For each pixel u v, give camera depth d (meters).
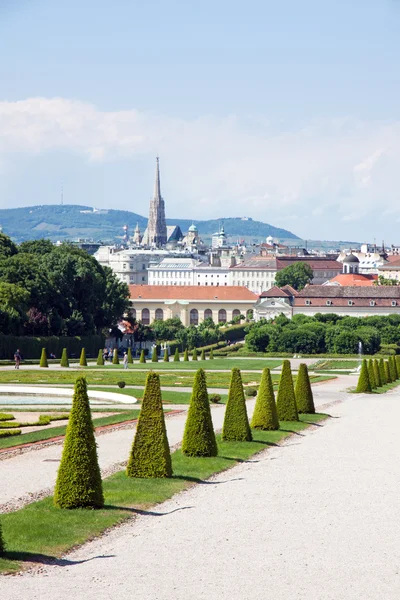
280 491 73.94
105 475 78.31
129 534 59.66
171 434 106.88
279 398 124.75
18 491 71.19
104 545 57.00
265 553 55.28
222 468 84.44
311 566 52.81
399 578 51.12
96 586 49.00
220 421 123.81
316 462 88.88
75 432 65.31
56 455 88.75
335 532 60.53
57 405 140.50
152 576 50.69
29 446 93.94
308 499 70.81
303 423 123.19
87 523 61.34
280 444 102.81
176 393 164.38
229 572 51.44
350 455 93.69
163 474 77.25
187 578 50.38
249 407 144.25
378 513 66.25
